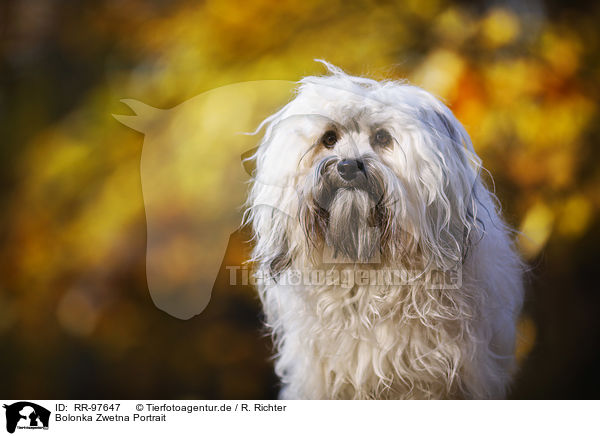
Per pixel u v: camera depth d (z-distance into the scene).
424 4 6.36
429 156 3.40
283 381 4.36
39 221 6.99
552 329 6.64
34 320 7.20
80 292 6.96
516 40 6.18
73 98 7.66
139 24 7.37
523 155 5.87
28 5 7.89
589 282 6.62
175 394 7.35
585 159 6.08
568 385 6.74
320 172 3.32
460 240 3.57
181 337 7.14
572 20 6.50
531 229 5.65
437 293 3.61
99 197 6.78
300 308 3.79
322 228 3.45
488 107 5.86
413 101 3.53
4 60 7.87
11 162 7.46
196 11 6.93
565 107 6.04
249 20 6.53
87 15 7.71
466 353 3.75
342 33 6.36
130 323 7.06
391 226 3.36
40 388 7.41
